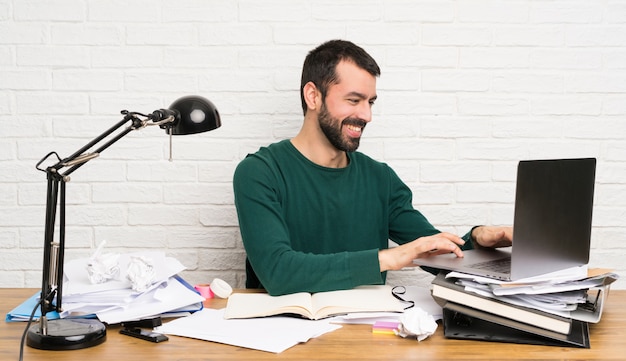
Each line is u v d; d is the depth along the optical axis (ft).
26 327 4.43
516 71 7.79
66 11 7.68
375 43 7.73
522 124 7.83
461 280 4.77
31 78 7.73
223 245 7.93
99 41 7.72
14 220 7.84
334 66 6.09
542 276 4.59
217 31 7.72
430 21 7.73
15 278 7.88
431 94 7.79
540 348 4.33
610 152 7.86
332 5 7.68
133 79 7.75
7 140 7.77
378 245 6.78
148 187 7.86
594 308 4.59
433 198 7.88
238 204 5.97
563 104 7.82
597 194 7.91
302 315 4.90
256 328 4.64
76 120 7.77
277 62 7.75
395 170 7.84
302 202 6.39
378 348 4.31
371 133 7.82
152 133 7.80
